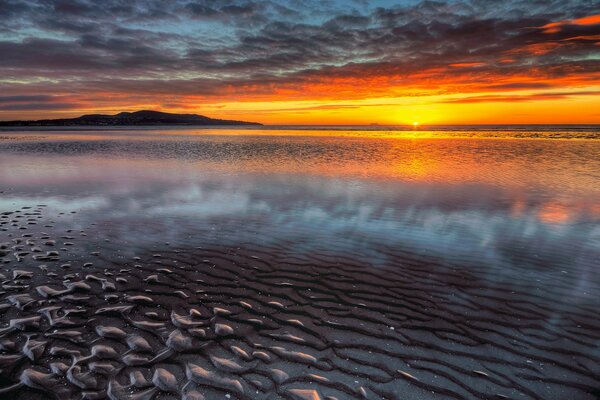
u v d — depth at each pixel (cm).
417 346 445
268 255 746
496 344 451
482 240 841
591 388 379
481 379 390
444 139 5272
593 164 2175
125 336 454
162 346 436
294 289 597
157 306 533
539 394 371
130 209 1124
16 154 2884
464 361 418
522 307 541
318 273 660
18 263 675
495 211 1098
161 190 1435
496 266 693
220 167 2167
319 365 408
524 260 722
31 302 531
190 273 653
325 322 498
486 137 5806
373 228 934
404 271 671
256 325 488
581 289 596
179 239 841
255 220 1008
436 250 777
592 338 464
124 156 2812
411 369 404
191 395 359
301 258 732
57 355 413
